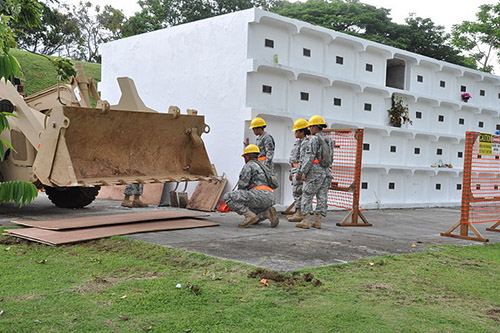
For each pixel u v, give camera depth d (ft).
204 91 36.45
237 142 34.09
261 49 35.12
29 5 19.76
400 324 11.32
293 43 36.96
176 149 28.58
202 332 10.39
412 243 22.67
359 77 41.96
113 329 10.39
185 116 27.81
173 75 38.83
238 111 34.09
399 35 104.27
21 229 21.45
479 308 12.98
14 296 12.42
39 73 73.00
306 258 17.80
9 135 26.40
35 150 26.08
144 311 11.53
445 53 104.47
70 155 24.25
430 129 48.44
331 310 12.06
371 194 42.57
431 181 48.08
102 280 14.03
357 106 41.50
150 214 27.27
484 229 30.53
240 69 34.12
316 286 14.19
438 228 29.78
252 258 17.30
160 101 39.78
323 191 26.86
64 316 11.03
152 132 26.96
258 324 10.95
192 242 19.97
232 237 21.75
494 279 16.24
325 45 39.09
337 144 38.34
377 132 42.78
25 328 10.24
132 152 26.66
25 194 7.22
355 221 29.07
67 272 15.03
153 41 40.50
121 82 29.78
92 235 20.25
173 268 15.87
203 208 32.99
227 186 34.42
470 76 53.11
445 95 50.44
